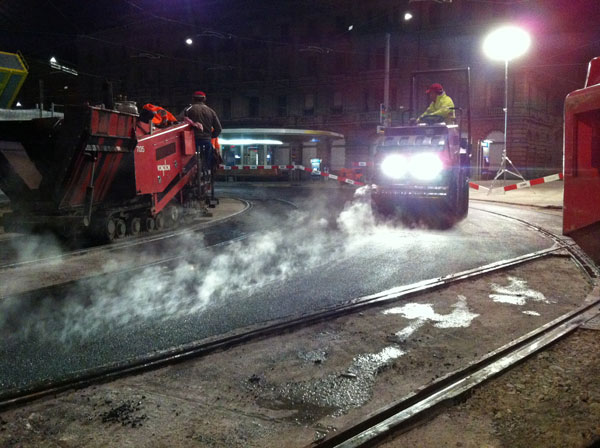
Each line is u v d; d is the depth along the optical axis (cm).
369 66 4647
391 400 306
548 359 358
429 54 4375
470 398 301
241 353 386
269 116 5159
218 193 2452
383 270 676
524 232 1042
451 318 470
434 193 1105
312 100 4988
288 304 520
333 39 4800
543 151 4606
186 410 293
